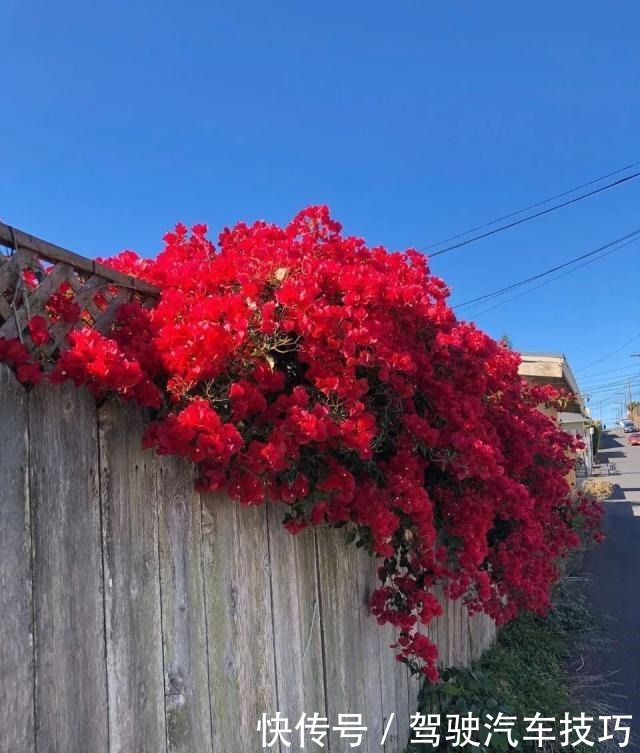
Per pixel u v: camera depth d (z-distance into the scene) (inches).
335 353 84.9
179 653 76.6
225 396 76.4
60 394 62.8
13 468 56.8
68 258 64.2
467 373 131.7
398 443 107.8
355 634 118.9
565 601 254.2
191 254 101.0
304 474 89.8
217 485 78.4
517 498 131.8
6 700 54.4
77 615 62.8
